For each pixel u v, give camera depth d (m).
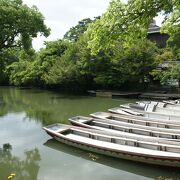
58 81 33.03
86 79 32.38
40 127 16.02
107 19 6.03
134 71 27.78
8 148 12.35
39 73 39.44
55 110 21.80
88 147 11.33
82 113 20.25
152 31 34.16
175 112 16.31
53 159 10.91
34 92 36.94
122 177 9.22
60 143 12.66
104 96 29.47
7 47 22.19
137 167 9.96
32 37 22.59
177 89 28.55
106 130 12.83
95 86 33.12
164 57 27.70
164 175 9.30
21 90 40.47
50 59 39.00
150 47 27.67
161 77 26.89
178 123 13.69
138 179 9.05
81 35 34.72
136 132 12.50
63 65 33.25
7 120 18.19
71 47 32.75
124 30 6.01
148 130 12.24
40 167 10.16
